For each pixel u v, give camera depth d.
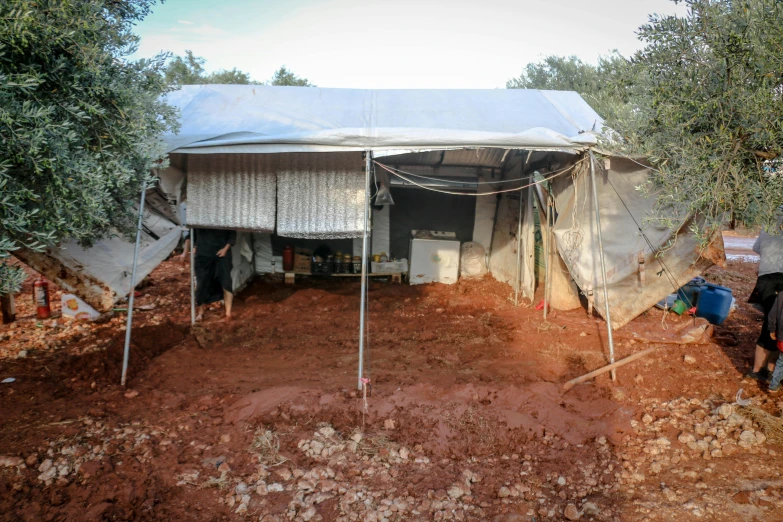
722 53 4.74
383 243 11.82
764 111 4.44
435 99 7.74
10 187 3.34
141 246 7.88
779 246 6.46
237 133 6.17
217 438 4.89
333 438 4.92
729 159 4.82
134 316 8.55
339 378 6.31
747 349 7.39
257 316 8.84
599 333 7.74
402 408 5.46
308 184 7.00
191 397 5.73
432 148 6.20
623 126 5.61
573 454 4.84
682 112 4.89
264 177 7.11
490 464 4.68
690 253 7.05
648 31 5.23
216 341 7.65
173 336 7.65
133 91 4.19
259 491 4.14
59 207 3.59
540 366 6.78
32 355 6.69
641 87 5.37
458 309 9.49
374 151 6.15
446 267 11.38
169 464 4.45
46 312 8.17
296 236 7.10
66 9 3.60
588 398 5.90
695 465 4.73
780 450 4.93
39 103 3.55
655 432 5.26
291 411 5.32
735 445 5.00
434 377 6.37
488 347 7.52
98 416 5.16
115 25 4.31
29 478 4.14
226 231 8.21
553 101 7.94
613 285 7.68
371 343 7.68
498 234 11.53
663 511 4.08
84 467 4.26
